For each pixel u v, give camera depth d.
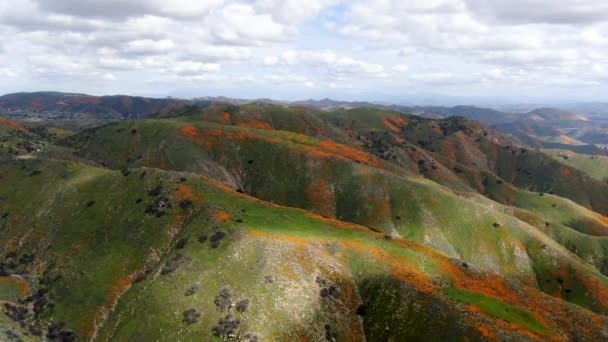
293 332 55.38
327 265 66.38
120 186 93.38
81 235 82.94
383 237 78.19
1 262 82.44
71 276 73.25
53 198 94.94
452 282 66.19
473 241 107.25
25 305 68.50
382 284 64.19
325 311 59.72
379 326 59.41
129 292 66.06
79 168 106.38
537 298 66.81
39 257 81.25
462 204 117.06
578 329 58.75
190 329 53.88
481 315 55.62
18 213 93.12
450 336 53.59
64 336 61.28
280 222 77.19
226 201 83.31
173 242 75.12
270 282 60.03
